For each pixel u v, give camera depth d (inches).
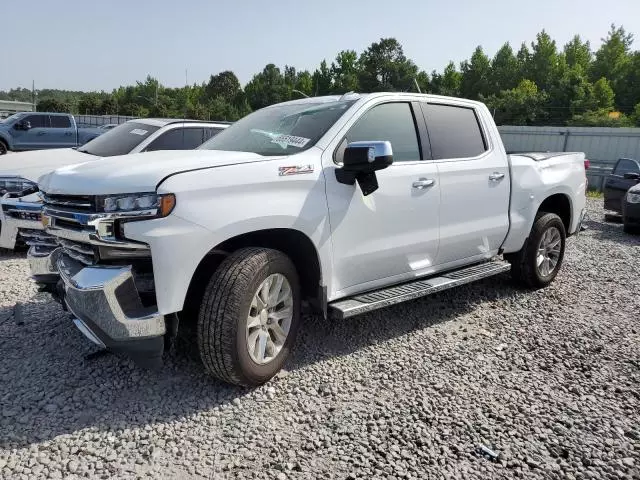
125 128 311.7
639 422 123.2
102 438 111.9
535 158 216.7
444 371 146.6
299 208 133.6
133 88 4234.7
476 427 119.1
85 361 144.9
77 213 118.9
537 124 2429.9
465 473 103.7
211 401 127.5
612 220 480.7
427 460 107.3
